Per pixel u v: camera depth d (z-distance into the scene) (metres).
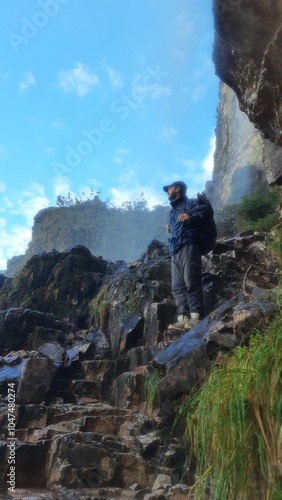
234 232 9.95
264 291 3.61
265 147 6.68
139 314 5.23
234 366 2.35
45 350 4.81
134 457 2.82
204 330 3.44
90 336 5.39
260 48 4.41
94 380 4.47
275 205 8.94
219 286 5.22
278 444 1.99
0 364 4.48
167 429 3.03
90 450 2.79
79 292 6.47
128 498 2.53
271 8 4.04
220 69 5.29
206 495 2.23
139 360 4.41
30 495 2.57
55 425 3.30
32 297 6.55
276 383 2.08
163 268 5.83
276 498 1.92
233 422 2.07
